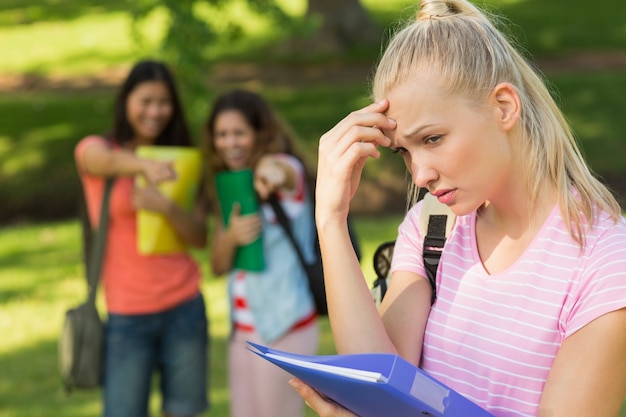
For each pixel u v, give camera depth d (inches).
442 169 79.0
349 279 86.4
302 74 671.8
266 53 718.5
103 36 789.2
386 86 81.3
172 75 204.4
